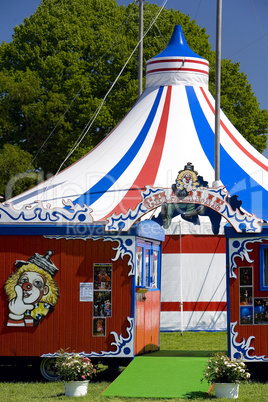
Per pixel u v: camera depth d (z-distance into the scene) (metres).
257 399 10.08
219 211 11.93
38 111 33.25
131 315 12.11
